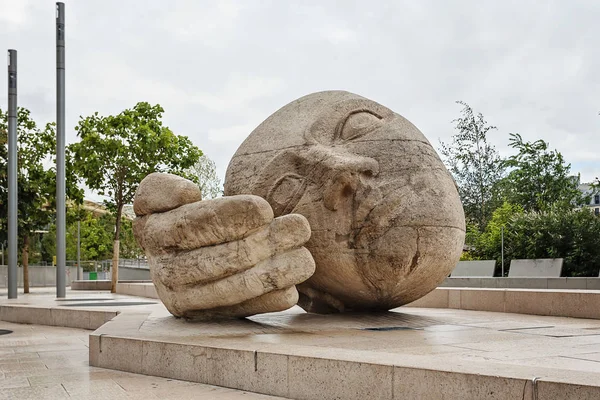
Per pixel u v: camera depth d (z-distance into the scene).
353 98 10.27
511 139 42.31
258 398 6.29
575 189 41.50
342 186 9.38
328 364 5.91
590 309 11.23
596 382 4.57
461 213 9.80
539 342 7.64
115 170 25.58
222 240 8.74
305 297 10.73
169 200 9.41
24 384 7.24
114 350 8.27
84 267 47.75
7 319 16.16
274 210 9.79
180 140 26.42
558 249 25.08
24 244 28.61
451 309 13.42
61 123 22.20
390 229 9.23
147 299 21.41
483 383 4.94
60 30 22.05
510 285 20.55
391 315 10.44
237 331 8.68
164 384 7.13
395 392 5.44
